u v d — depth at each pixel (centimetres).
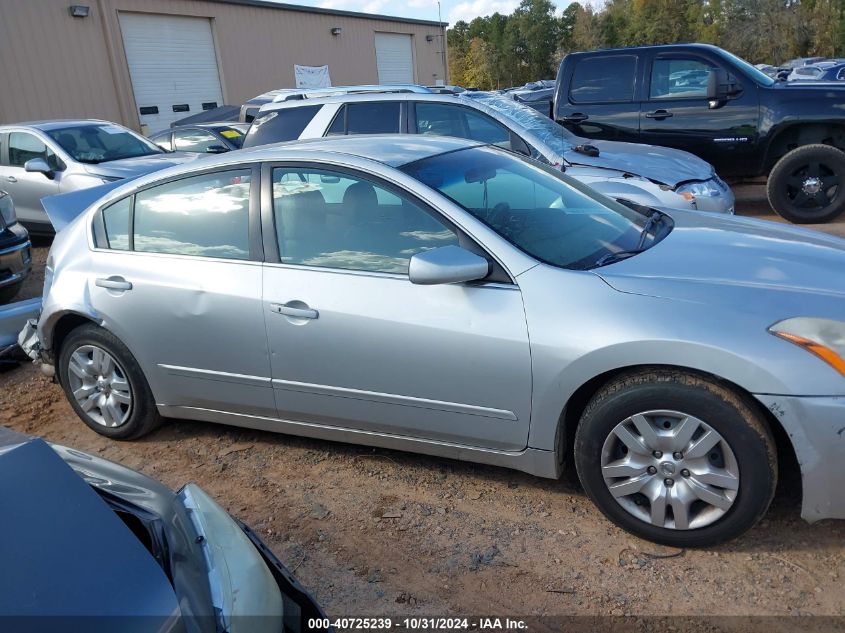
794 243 329
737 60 856
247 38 2170
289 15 2312
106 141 989
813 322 254
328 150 355
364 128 699
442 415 312
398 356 310
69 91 1712
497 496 329
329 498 339
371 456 374
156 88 1930
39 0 1636
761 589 258
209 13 2034
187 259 364
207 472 374
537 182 372
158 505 190
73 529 155
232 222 356
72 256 405
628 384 273
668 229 356
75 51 1717
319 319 324
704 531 272
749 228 358
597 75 897
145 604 145
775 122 822
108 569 149
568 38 7594
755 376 251
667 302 271
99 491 194
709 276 287
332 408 338
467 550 293
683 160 648
